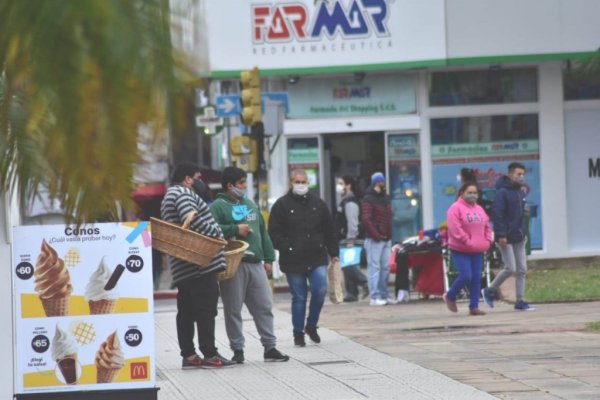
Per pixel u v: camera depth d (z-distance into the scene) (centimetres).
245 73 4481
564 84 5541
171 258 2538
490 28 5384
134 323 1864
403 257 4312
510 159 5538
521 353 2650
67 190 435
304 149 5556
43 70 411
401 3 5381
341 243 4509
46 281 1848
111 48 407
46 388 1853
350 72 5425
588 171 5541
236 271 2608
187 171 2491
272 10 5356
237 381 2347
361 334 3195
